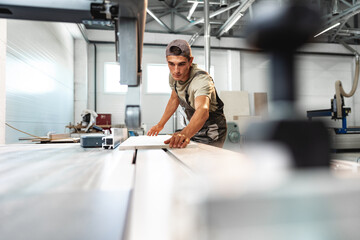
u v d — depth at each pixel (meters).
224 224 0.14
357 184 0.16
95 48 5.86
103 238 0.19
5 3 0.52
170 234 0.18
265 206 0.14
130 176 0.42
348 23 6.21
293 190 0.15
